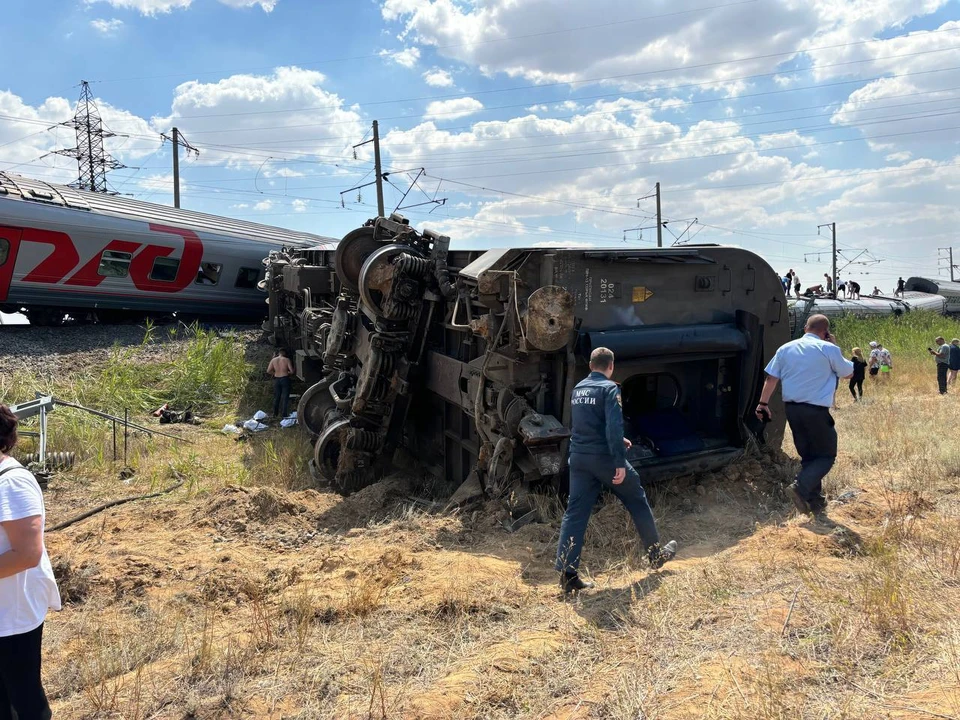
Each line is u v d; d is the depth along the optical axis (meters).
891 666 3.12
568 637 3.83
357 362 9.00
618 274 6.34
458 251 7.86
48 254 16.80
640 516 4.66
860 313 28.48
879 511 5.50
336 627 4.16
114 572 5.24
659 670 3.32
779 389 7.12
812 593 3.97
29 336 16.81
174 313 20.11
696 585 4.29
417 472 8.92
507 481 6.12
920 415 10.00
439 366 7.84
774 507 6.02
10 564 2.65
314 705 3.29
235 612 4.63
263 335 18.78
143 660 4.02
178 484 8.65
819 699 2.90
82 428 10.55
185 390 14.12
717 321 6.86
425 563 5.12
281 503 6.68
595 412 4.52
